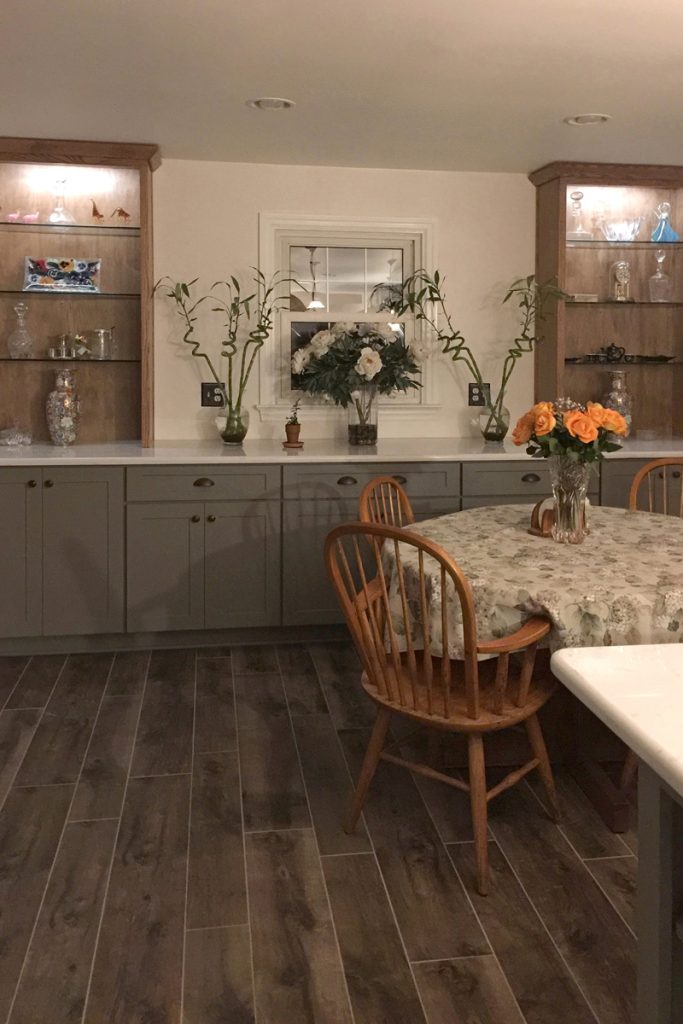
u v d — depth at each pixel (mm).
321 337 4402
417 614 2512
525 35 2949
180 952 2014
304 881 2291
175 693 3590
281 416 4734
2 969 1955
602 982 1919
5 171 4395
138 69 3258
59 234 4461
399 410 4836
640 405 4977
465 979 1928
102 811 2635
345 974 1944
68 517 3986
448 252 4785
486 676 2547
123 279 4523
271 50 3078
